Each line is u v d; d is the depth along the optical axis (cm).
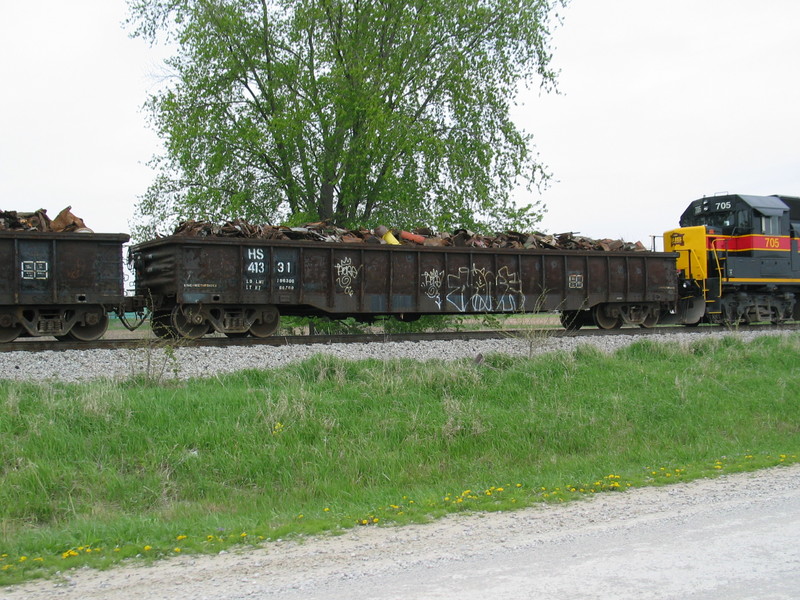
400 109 2758
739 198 2370
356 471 970
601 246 2206
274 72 2758
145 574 560
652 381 1429
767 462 940
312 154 2788
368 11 2702
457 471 993
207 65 2728
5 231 1417
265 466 958
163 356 1312
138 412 1030
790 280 2436
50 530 746
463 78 2727
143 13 2681
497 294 1978
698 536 595
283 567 557
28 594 523
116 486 877
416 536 641
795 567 513
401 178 2744
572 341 1748
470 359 1453
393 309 1844
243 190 2775
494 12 2745
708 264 2334
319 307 1758
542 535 618
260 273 1684
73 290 1487
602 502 758
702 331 2091
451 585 493
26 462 891
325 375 1289
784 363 1700
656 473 905
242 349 1444
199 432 1004
